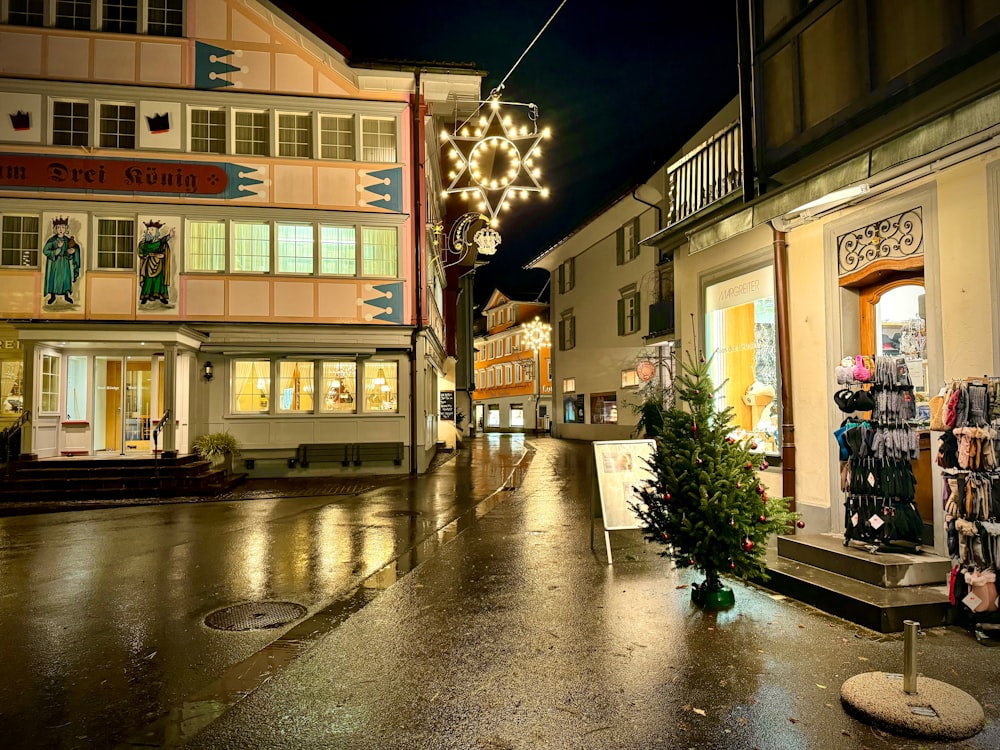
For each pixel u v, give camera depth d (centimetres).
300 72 1638
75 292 1534
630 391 2814
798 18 721
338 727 345
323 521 1015
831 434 649
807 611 519
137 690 406
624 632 477
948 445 473
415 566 702
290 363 1661
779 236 708
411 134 1683
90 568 727
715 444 543
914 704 340
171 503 1239
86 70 1555
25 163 1527
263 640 495
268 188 1617
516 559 722
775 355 748
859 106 634
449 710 361
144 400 1595
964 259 509
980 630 448
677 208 970
